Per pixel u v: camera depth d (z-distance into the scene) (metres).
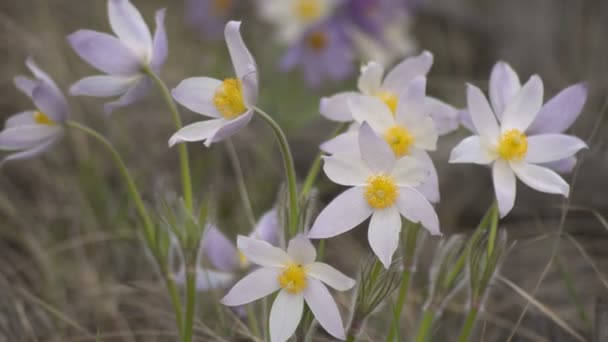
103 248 1.25
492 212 0.98
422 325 1.00
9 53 1.61
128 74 1.00
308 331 0.96
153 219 1.04
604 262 1.23
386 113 0.97
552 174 0.96
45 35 1.63
